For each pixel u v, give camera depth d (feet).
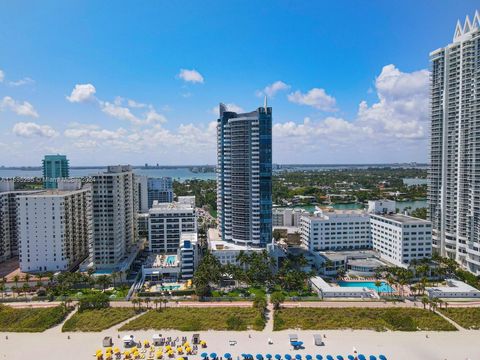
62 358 484.74
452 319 584.40
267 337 535.19
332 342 520.01
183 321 578.66
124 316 597.52
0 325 578.66
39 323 578.25
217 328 560.20
